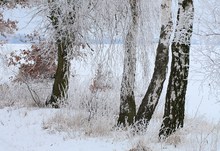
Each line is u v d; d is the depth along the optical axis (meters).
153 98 9.70
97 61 11.75
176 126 8.52
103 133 9.29
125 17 11.04
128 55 10.87
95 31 11.80
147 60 11.73
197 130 9.55
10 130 9.86
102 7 11.38
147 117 9.72
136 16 10.89
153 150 7.34
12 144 8.52
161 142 7.74
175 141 8.00
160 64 9.59
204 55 7.35
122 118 10.55
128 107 10.58
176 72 8.55
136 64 11.74
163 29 9.44
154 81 9.66
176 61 8.55
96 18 11.72
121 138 8.83
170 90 8.61
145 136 8.66
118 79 12.01
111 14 11.23
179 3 8.16
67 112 10.92
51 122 10.38
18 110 12.52
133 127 9.62
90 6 12.15
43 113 11.88
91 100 12.58
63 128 9.83
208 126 10.36
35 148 8.16
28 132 9.65
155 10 11.52
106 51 11.43
